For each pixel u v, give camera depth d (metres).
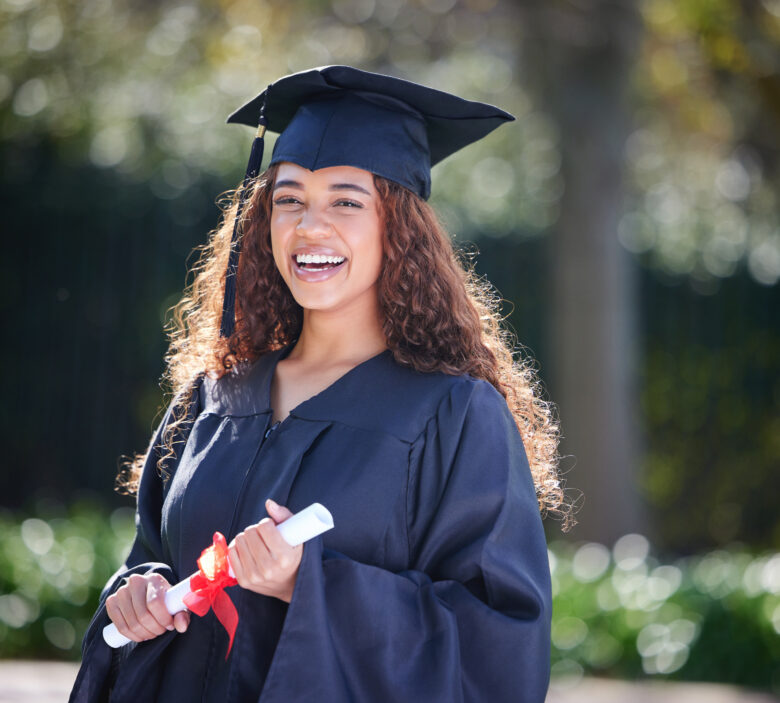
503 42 14.18
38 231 16.47
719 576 10.89
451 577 3.72
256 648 3.68
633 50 13.88
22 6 13.97
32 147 16.23
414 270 4.07
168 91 15.62
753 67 14.20
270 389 4.10
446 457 3.78
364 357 4.11
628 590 10.49
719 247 17.50
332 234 3.99
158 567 3.92
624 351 14.49
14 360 16.48
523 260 16.78
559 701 8.88
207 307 4.75
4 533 11.60
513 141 17.50
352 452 3.77
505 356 4.52
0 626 10.03
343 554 3.68
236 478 3.85
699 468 17.23
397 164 4.11
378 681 3.46
